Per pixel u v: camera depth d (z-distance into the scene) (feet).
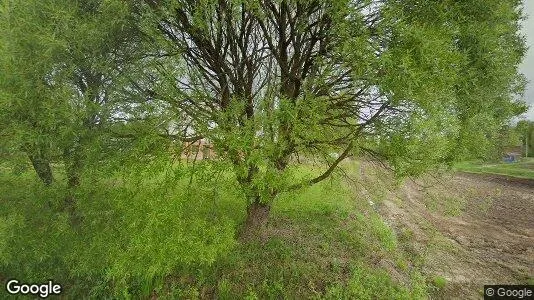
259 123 21.24
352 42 19.01
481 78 25.29
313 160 31.48
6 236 22.80
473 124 26.84
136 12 21.91
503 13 23.41
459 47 23.63
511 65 27.25
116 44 22.58
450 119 21.81
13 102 19.71
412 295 29.27
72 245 25.45
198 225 22.76
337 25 19.35
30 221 25.07
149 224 20.01
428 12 20.85
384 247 36.50
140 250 21.08
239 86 26.32
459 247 41.73
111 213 23.77
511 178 111.24
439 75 18.93
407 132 21.54
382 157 25.41
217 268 28.84
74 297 27.78
